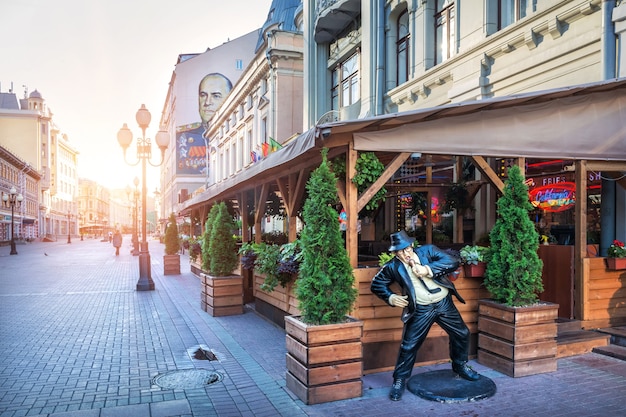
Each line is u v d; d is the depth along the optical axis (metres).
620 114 6.54
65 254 33.12
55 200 87.69
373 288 4.77
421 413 4.22
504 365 5.18
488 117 5.86
